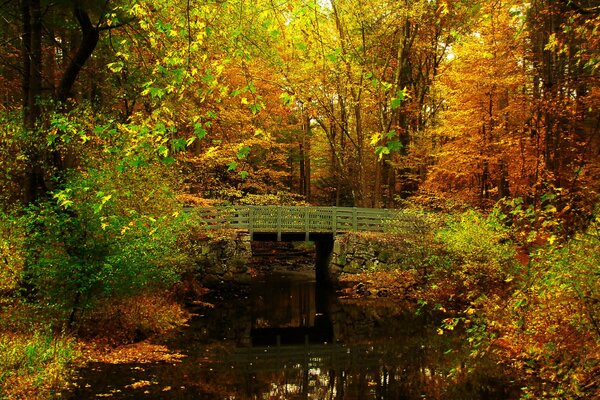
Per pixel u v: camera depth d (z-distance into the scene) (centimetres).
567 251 522
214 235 1834
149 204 1077
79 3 996
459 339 1183
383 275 1867
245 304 1720
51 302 945
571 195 567
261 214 2000
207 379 896
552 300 591
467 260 1322
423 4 1862
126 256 972
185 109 919
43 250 910
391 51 2142
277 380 912
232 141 1936
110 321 1118
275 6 450
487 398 775
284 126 2575
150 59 781
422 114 2583
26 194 1041
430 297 1598
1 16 1148
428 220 1723
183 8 500
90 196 927
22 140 999
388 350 1126
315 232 2080
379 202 2283
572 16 674
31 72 1049
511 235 1256
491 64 1572
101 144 1016
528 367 815
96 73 1577
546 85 1231
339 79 1812
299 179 3759
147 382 844
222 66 454
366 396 823
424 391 833
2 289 889
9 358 762
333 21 1950
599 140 1212
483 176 1952
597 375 509
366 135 2523
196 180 1992
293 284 2194
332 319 1508
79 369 880
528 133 1595
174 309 1428
